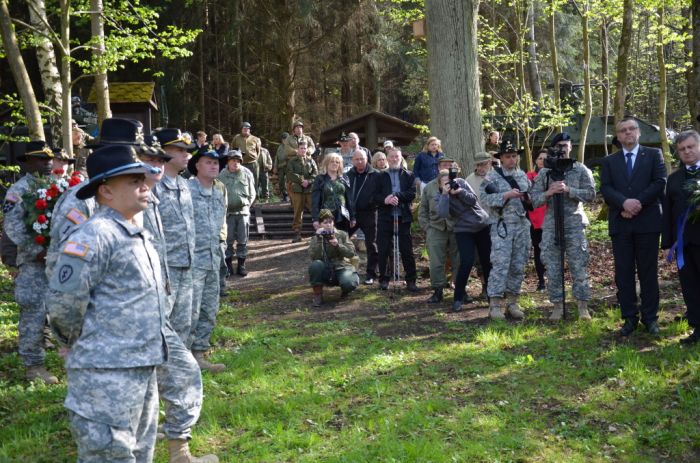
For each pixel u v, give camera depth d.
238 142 18.75
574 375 6.16
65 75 10.83
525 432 5.08
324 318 8.80
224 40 26.23
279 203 17.73
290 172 14.71
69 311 3.39
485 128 18.12
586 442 4.91
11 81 25.98
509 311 8.24
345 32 27.00
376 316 8.73
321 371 6.50
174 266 5.59
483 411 5.47
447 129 11.45
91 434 3.40
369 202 10.43
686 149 6.62
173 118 27.41
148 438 3.77
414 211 13.66
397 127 18.84
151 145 5.07
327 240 9.53
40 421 5.44
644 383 5.82
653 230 7.01
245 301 10.01
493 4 19.88
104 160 3.54
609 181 7.16
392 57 27.58
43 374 6.59
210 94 30.08
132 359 3.47
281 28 26.78
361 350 7.20
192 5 26.08
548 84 28.73
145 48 12.10
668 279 9.69
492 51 21.09
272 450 4.86
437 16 11.38
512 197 7.93
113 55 11.23
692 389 5.65
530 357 6.52
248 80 28.52
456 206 8.67
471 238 8.73
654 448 4.84
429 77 11.68
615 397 5.65
